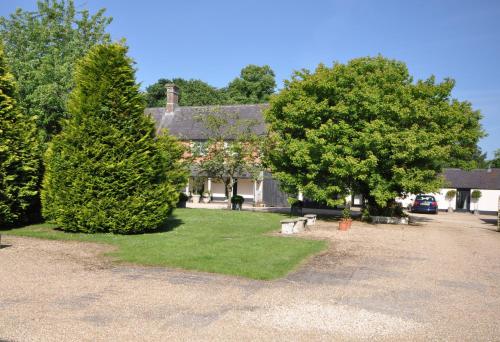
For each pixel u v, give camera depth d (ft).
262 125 117.39
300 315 20.27
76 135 44.09
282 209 106.83
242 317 19.70
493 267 34.71
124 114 45.60
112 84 45.34
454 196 147.74
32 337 16.53
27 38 78.59
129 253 34.37
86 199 43.70
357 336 17.88
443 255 39.99
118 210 44.06
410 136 64.18
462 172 153.28
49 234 43.11
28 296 21.89
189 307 20.89
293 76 76.89
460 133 74.38
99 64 45.14
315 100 70.90
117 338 16.71
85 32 84.58
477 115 76.95
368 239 50.03
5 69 49.62
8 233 43.55
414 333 18.47
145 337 16.90
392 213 78.02
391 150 65.51
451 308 22.35
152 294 22.91
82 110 44.68
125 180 44.73
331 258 36.09
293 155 71.61
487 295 25.29
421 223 81.51
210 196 128.26
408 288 26.37
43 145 57.36
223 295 23.16
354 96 66.74
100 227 44.45
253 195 129.80
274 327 18.56
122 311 19.97
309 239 47.26
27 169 48.44
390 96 66.74
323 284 26.61
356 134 66.39
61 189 43.98
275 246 40.40
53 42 81.05
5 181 46.32
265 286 25.46
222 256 34.01
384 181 68.74
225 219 65.98
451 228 72.84
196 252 35.40
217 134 96.12
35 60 72.74
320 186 72.23
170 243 39.83
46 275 26.43
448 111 71.20
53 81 67.05
